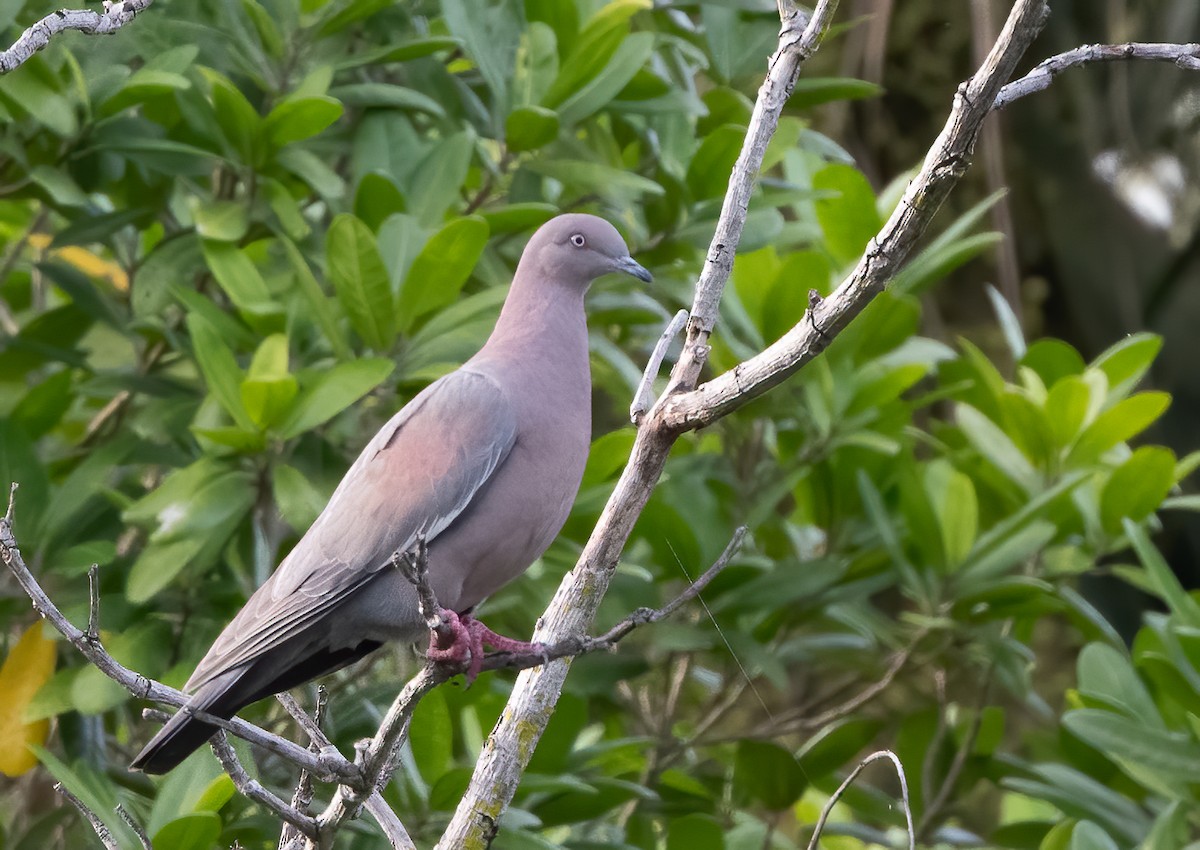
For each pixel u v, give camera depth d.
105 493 8.30
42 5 8.54
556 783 7.47
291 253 7.96
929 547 9.28
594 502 8.38
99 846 8.03
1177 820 7.92
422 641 7.09
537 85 9.12
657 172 9.60
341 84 9.45
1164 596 8.32
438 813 7.48
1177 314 14.98
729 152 9.23
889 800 9.79
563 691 7.97
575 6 9.32
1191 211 14.80
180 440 8.80
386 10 9.44
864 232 9.69
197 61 8.91
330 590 6.37
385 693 8.56
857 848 10.18
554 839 8.55
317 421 7.62
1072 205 15.06
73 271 9.25
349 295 7.98
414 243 8.34
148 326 9.29
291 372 8.45
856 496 9.90
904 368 9.24
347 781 5.16
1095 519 9.65
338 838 7.81
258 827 7.81
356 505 6.48
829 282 9.13
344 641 6.61
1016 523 9.11
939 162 4.60
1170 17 14.24
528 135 8.78
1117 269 15.07
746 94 10.43
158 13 8.84
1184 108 14.50
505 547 6.55
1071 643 14.28
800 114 14.53
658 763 9.42
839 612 9.85
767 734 9.36
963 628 9.47
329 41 9.12
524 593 8.70
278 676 6.62
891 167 14.55
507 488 6.48
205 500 7.80
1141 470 9.24
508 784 5.54
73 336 9.72
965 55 14.30
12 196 8.99
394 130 9.10
